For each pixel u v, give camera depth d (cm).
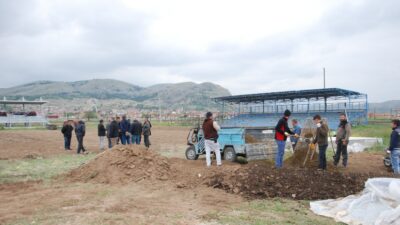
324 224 748
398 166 1266
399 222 690
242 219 779
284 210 858
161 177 1218
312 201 943
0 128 5403
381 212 745
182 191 1070
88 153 2114
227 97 5525
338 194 978
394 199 755
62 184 1185
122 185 1160
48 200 962
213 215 808
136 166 1266
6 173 1392
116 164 1279
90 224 738
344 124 1432
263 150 1628
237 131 1600
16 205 909
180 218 786
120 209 862
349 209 799
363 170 1395
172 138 3594
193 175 1206
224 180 1105
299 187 1016
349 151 2091
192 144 1725
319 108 5128
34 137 3600
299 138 1483
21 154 2056
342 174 1101
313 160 1423
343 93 4512
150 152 1356
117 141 2084
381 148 2186
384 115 5750
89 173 1270
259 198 983
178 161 1580
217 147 1355
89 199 973
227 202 941
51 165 1612
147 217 793
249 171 1127
